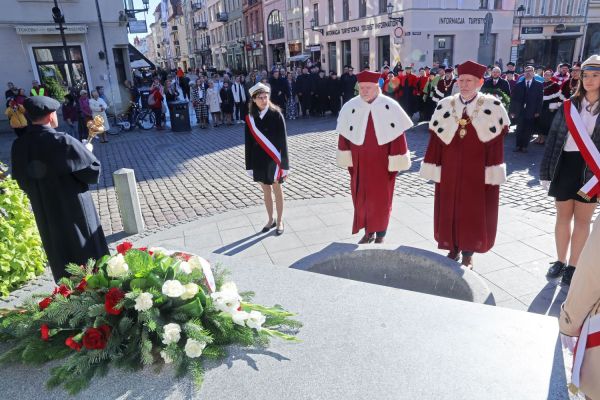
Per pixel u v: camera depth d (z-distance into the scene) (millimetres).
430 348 1947
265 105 4984
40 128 3363
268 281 2635
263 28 40750
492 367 1816
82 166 3420
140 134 14547
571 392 1631
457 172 3791
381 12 24828
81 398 1720
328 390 1727
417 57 23359
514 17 25531
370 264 3400
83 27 17438
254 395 1712
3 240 4074
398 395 1689
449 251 4176
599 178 3283
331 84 15875
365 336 2053
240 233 5516
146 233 5770
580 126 3332
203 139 13000
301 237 5277
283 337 2041
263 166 5098
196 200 7109
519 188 6695
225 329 2023
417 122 13711
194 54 71500
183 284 2070
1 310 2205
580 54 28766
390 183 4477
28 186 3434
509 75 11672
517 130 9062
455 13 23516
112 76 18812
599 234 1468
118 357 1878
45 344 1962
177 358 1848
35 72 17312
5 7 16297
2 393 1763
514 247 4605
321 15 30688
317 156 9789
